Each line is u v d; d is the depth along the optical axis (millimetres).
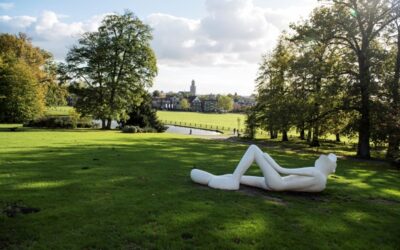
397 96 24594
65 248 5820
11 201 8352
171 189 10250
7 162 14406
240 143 34188
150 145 25625
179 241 6234
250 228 7086
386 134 23891
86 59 48969
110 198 8945
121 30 49469
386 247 6637
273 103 34406
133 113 52938
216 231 6805
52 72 63719
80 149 20547
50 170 12734
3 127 44500
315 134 31859
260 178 10805
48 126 47750
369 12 26516
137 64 49812
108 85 48562
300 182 10172
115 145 24391
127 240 6215
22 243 5949
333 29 27562
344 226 7648
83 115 49094
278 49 43156
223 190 10289
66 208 7934
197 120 99500
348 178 14773
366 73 25656
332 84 26516
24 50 62656
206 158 18750
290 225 7477
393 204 10211
